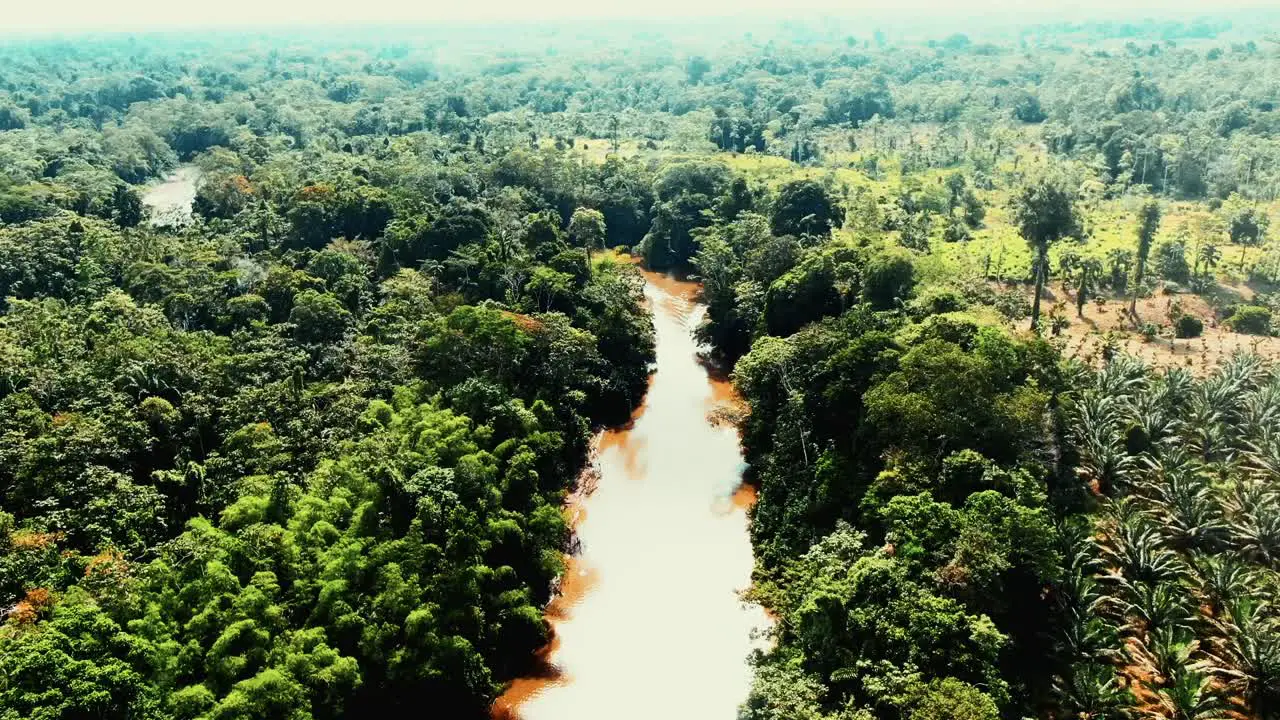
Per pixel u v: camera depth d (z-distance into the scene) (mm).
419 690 60500
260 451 77938
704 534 87562
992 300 109375
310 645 58094
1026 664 57781
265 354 95125
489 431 82875
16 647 48625
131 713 48750
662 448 105000
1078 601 59031
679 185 179375
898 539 63781
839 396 84438
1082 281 116875
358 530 67000
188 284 114812
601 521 90062
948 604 56125
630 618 75625
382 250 131750
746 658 67250
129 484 71812
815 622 60594
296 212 140250
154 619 55781
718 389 120875
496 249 130750
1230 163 176875
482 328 94938
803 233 143000
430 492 70125
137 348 88812
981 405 70375
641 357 120562
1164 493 68438
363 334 105500
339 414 84625
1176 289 125500
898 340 85562
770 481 87625
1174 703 52938
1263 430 74625
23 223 138125
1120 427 76625
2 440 73625
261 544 63062
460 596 64188
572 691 67500
